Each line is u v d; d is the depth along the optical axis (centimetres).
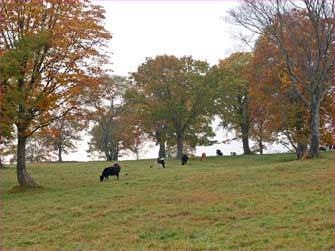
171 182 3025
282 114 4684
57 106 3097
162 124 6147
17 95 2788
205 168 3959
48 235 1948
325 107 4600
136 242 1758
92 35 3144
